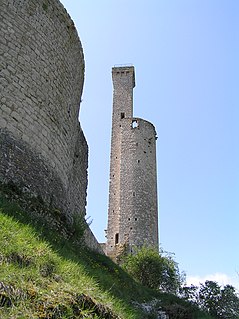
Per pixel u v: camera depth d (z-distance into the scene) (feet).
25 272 18.24
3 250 19.33
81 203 54.39
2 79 35.17
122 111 166.50
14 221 24.93
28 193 33.30
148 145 154.20
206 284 67.21
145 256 81.51
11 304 15.60
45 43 41.45
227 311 63.52
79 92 49.62
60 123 41.34
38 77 39.17
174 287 75.20
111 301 21.88
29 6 40.70
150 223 138.51
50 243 26.86
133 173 145.38
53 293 17.76
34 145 36.19
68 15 46.21
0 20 37.29
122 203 140.15
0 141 32.48
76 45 48.01
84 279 22.33
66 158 42.01
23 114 35.88
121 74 177.78
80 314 17.39
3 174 31.50
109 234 136.15
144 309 39.55
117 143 154.40
